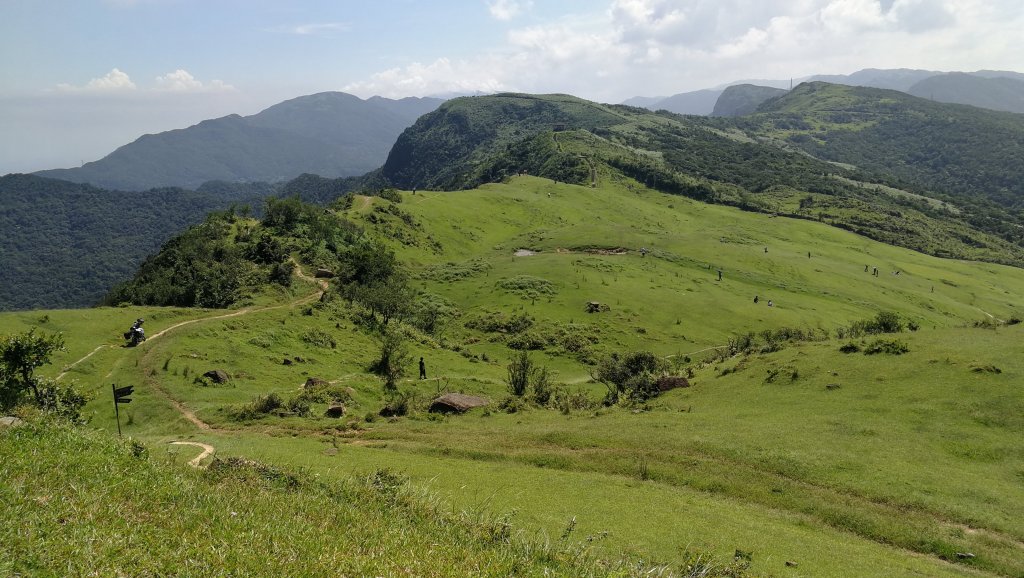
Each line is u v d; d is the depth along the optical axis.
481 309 89.69
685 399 40.94
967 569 17.92
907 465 24.16
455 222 146.88
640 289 98.62
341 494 14.09
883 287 126.56
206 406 35.47
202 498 11.42
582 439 29.62
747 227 183.38
